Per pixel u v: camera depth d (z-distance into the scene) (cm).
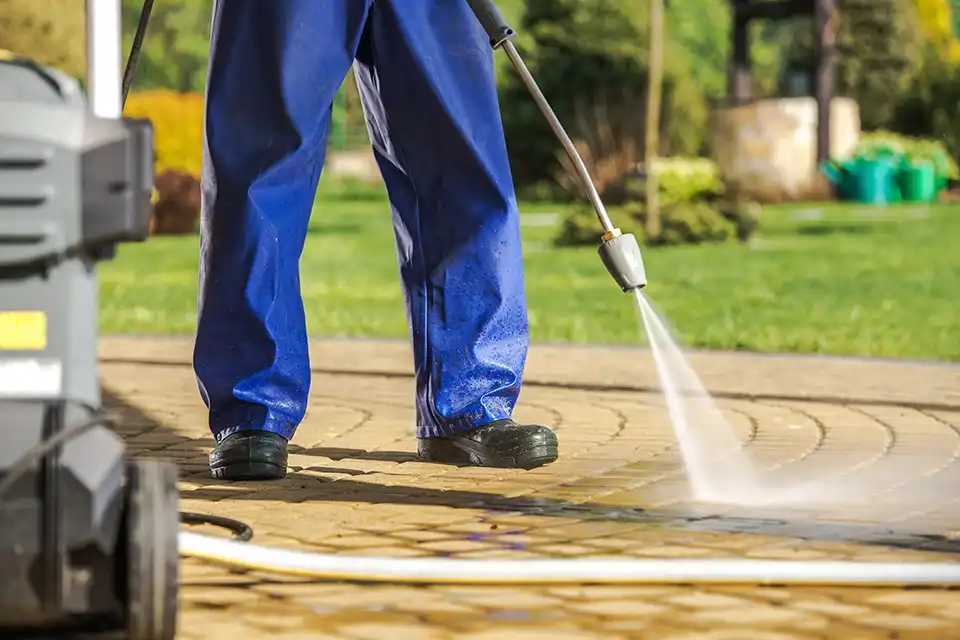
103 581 593
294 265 1141
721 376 1870
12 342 593
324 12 1111
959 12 12569
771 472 1174
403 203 1191
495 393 1197
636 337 2388
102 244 600
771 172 7494
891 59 10888
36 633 609
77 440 588
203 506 1013
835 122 8200
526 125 7994
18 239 583
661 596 767
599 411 1554
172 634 594
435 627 704
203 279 1127
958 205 7281
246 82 1105
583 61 7938
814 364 2000
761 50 14638
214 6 1121
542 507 1014
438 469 1180
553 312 2825
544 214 6756
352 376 1895
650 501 1040
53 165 586
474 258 1177
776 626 709
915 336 2336
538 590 779
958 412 1538
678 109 7806
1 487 568
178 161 6656
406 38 1143
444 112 1152
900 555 862
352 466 1197
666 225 4825
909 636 693
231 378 1127
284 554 773
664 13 8106
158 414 1534
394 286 3553
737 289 3272
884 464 1215
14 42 5200
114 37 670
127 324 2648
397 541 895
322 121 1127
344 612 731
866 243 4766
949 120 9594
